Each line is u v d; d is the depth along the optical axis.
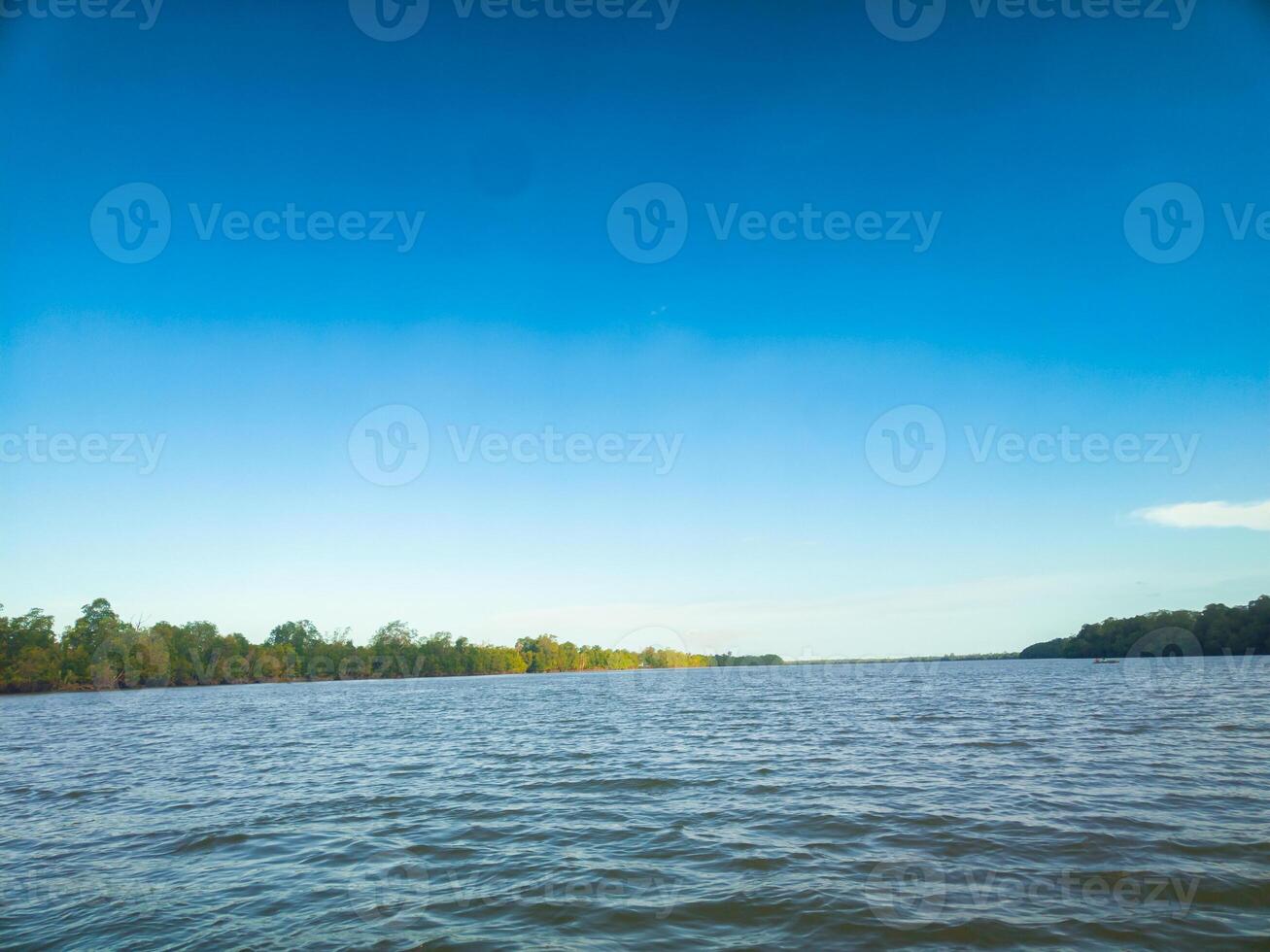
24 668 92.00
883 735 24.86
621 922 8.23
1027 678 66.44
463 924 8.27
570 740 26.64
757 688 65.81
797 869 9.88
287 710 51.22
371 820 13.63
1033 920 7.82
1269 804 12.41
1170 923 7.64
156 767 22.00
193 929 8.30
